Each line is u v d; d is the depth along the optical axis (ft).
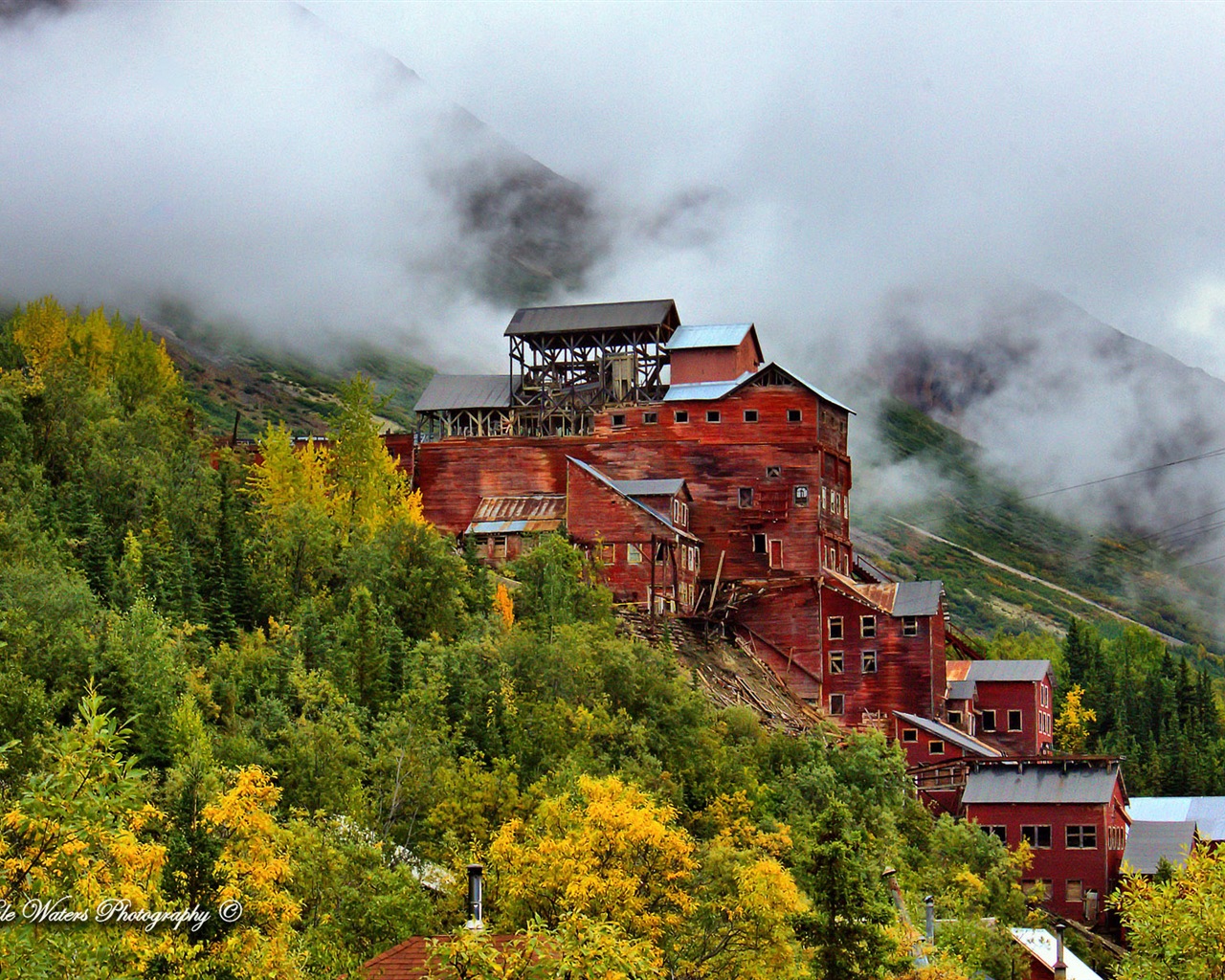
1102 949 338.54
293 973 171.01
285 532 391.86
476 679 320.91
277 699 302.04
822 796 327.47
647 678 350.43
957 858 332.60
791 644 431.84
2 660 273.33
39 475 398.21
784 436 449.89
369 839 236.63
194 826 175.83
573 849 207.51
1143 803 445.37
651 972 145.18
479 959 138.51
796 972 203.10
